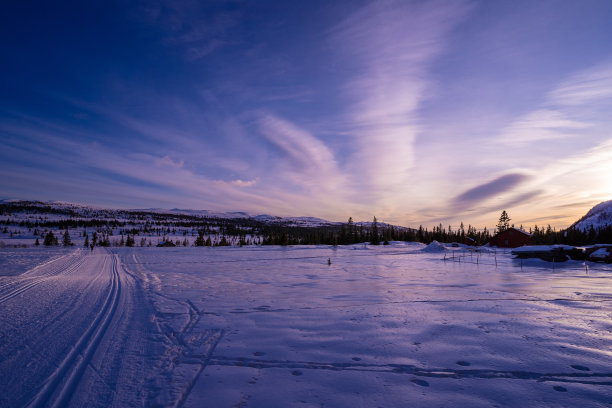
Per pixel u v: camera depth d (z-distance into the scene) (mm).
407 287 11688
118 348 4883
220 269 19766
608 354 4543
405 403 3203
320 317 6816
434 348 4820
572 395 3377
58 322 6359
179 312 7363
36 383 3682
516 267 21312
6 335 5469
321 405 3156
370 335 5484
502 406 3150
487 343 5039
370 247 59469
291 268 20562
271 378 3805
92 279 13906
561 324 6145
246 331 5781
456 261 26750
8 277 13703
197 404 3180
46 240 83875
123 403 3219
